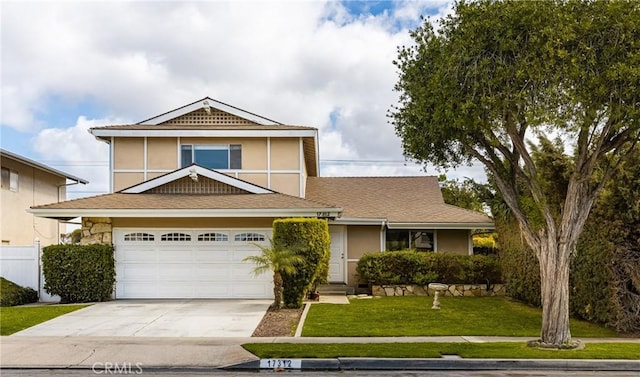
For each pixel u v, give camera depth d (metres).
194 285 18.03
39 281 18.05
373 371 9.47
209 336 11.95
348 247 21.94
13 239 25.86
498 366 9.65
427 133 11.54
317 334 12.09
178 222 18.19
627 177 12.49
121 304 16.69
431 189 25.19
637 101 9.58
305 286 15.86
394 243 22.19
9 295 16.67
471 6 10.56
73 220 21.34
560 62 9.68
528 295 16.86
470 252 21.98
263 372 9.39
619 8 9.56
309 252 15.88
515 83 10.09
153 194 19.33
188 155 22.11
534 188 11.42
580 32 9.72
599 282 13.06
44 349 10.72
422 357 9.79
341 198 24.11
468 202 33.44
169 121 22.98
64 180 32.00
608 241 12.78
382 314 14.70
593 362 9.64
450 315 14.68
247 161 22.11
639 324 12.52
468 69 10.38
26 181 27.30
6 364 9.66
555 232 11.26
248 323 13.42
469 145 11.62
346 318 14.05
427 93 10.87
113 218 18.11
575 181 11.11
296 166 22.11
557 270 11.11
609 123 10.30
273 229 16.11
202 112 23.09
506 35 10.08
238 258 18.09
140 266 18.08
